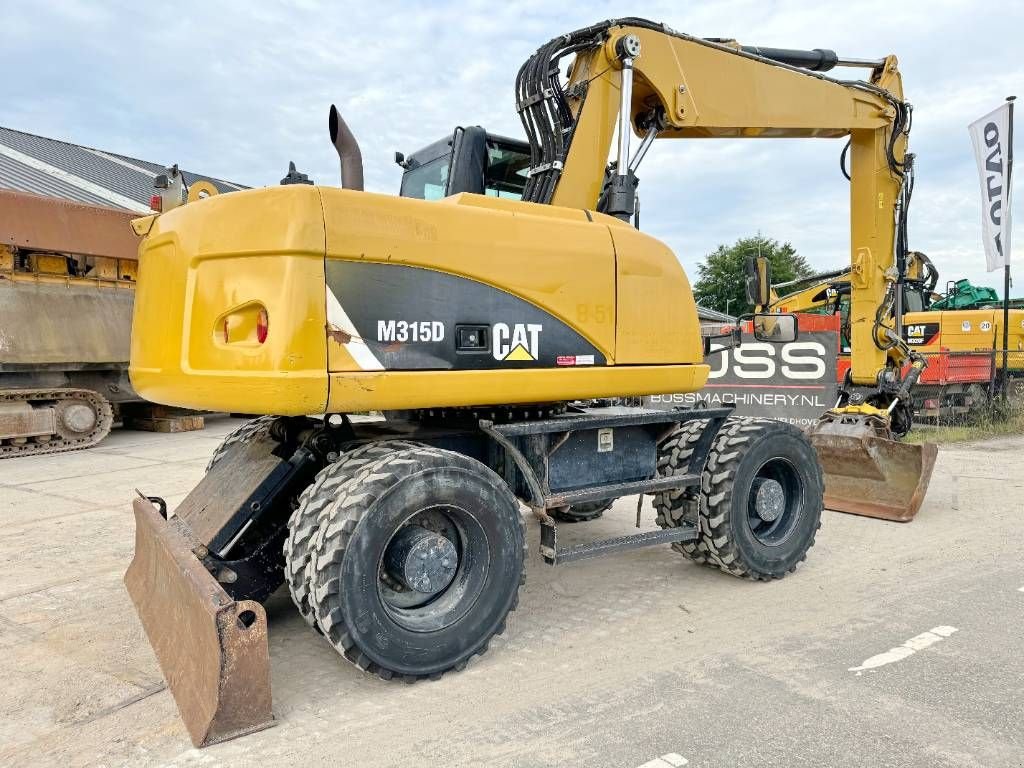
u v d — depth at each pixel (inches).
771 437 165.9
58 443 379.2
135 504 155.5
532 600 156.9
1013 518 224.2
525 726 104.4
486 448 153.0
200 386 115.6
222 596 101.7
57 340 379.2
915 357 247.0
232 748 98.7
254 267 111.3
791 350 398.9
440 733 102.7
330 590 106.7
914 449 218.4
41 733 103.4
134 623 143.8
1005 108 424.2
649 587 164.9
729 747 98.3
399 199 119.7
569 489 147.0
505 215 132.3
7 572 175.8
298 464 133.0
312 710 109.3
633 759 95.8
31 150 687.7
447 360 123.0
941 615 146.0
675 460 163.8
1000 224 436.8
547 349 135.6
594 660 126.7
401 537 117.6
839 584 165.8
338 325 111.8
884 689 114.7
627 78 167.0
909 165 238.5
